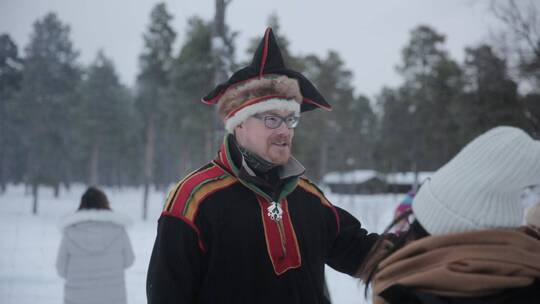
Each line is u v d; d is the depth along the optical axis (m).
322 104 2.00
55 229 15.23
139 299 5.71
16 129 38.00
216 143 6.18
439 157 37.75
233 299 1.67
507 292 0.95
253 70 1.86
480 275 0.95
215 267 1.67
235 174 1.77
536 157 1.03
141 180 66.56
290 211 1.84
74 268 3.82
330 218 2.04
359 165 54.91
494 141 1.07
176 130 31.50
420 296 0.98
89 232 3.84
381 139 44.97
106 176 66.69
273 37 1.90
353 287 6.17
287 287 1.72
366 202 29.17
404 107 36.66
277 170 1.89
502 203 1.05
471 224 1.05
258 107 1.77
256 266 1.69
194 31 21.33
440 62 31.84
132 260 4.07
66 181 48.47
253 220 1.72
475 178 1.05
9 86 32.44
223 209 1.70
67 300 3.82
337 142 46.69
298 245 1.80
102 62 40.16
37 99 31.59
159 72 27.84
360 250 2.01
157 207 29.50
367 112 52.41
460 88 28.47
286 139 1.80
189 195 1.71
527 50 13.61
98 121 38.31
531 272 0.96
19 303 5.42
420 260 1.05
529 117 15.06
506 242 1.00
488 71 15.47
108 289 3.85
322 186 43.03
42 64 31.66
